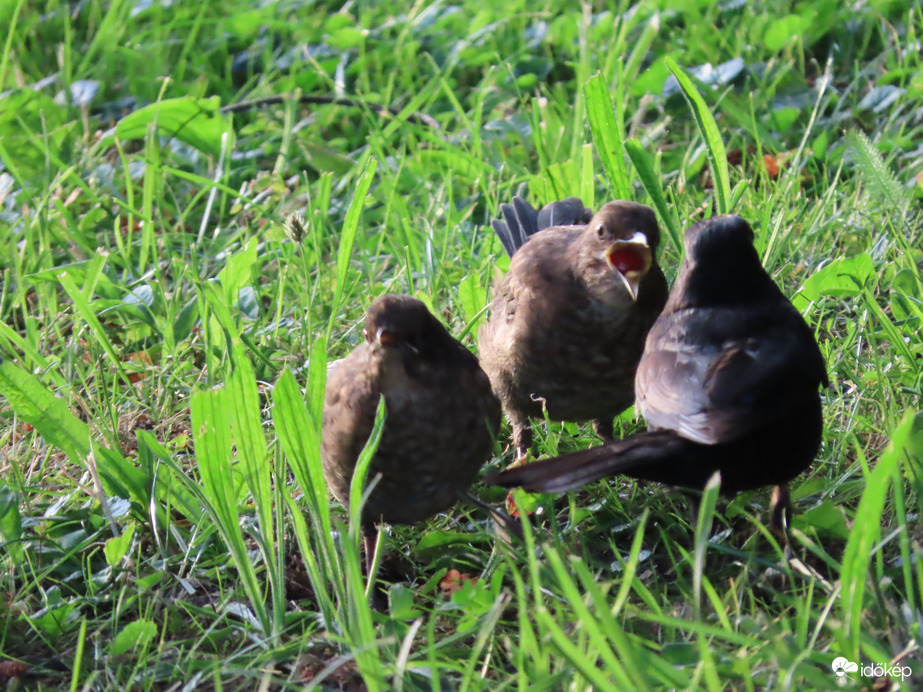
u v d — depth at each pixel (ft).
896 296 22.31
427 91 33.01
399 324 16.97
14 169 29.86
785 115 31.19
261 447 16.43
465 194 30.55
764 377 16.49
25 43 40.60
